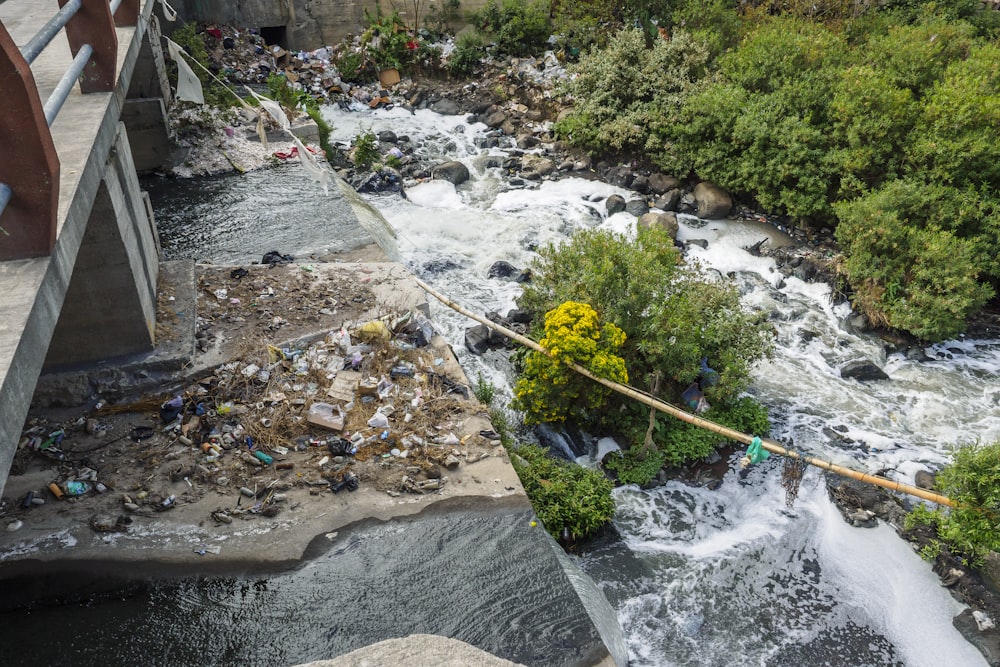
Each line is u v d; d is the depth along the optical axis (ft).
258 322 29.35
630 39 65.41
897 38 64.90
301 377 26.76
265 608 19.27
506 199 58.49
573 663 18.56
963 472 28.91
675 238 53.67
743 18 75.92
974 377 42.57
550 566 20.98
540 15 77.10
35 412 24.77
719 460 35.12
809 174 53.78
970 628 27.61
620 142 61.05
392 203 56.18
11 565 19.57
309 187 46.39
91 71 19.93
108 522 20.76
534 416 34.73
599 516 30.37
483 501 22.77
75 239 14.29
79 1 17.63
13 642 18.22
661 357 34.19
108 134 19.31
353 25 79.25
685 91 61.05
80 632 18.53
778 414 38.63
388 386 26.78
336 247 38.63
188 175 47.47
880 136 51.21
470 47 76.54
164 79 49.08
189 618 18.98
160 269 31.73
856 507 32.86
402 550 21.13
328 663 13.75
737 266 51.29
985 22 76.89
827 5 77.87
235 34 72.59
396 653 14.08
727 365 34.76
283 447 24.12
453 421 25.84
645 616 27.89
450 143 66.80
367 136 60.75
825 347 44.32
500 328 34.55
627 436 35.27
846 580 29.99
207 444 23.75
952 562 29.99
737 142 56.75
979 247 46.01
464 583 20.30
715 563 30.17
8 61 10.35
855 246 47.39
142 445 23.77
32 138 11.17
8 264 12.19
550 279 38.29
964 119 48.47
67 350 25.12
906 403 40.09
